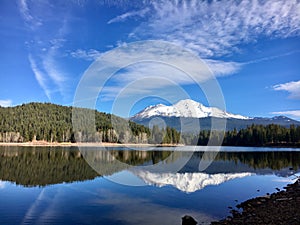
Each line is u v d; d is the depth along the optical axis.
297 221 10.07
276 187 18.22
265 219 10.62
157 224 10.45
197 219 11.01
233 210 12.30
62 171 24.77
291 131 83.06
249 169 27.55
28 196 14.96
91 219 10.96
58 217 11.16
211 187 17.56
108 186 17.39
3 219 10.79
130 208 12.50
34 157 38.62
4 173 23.42
